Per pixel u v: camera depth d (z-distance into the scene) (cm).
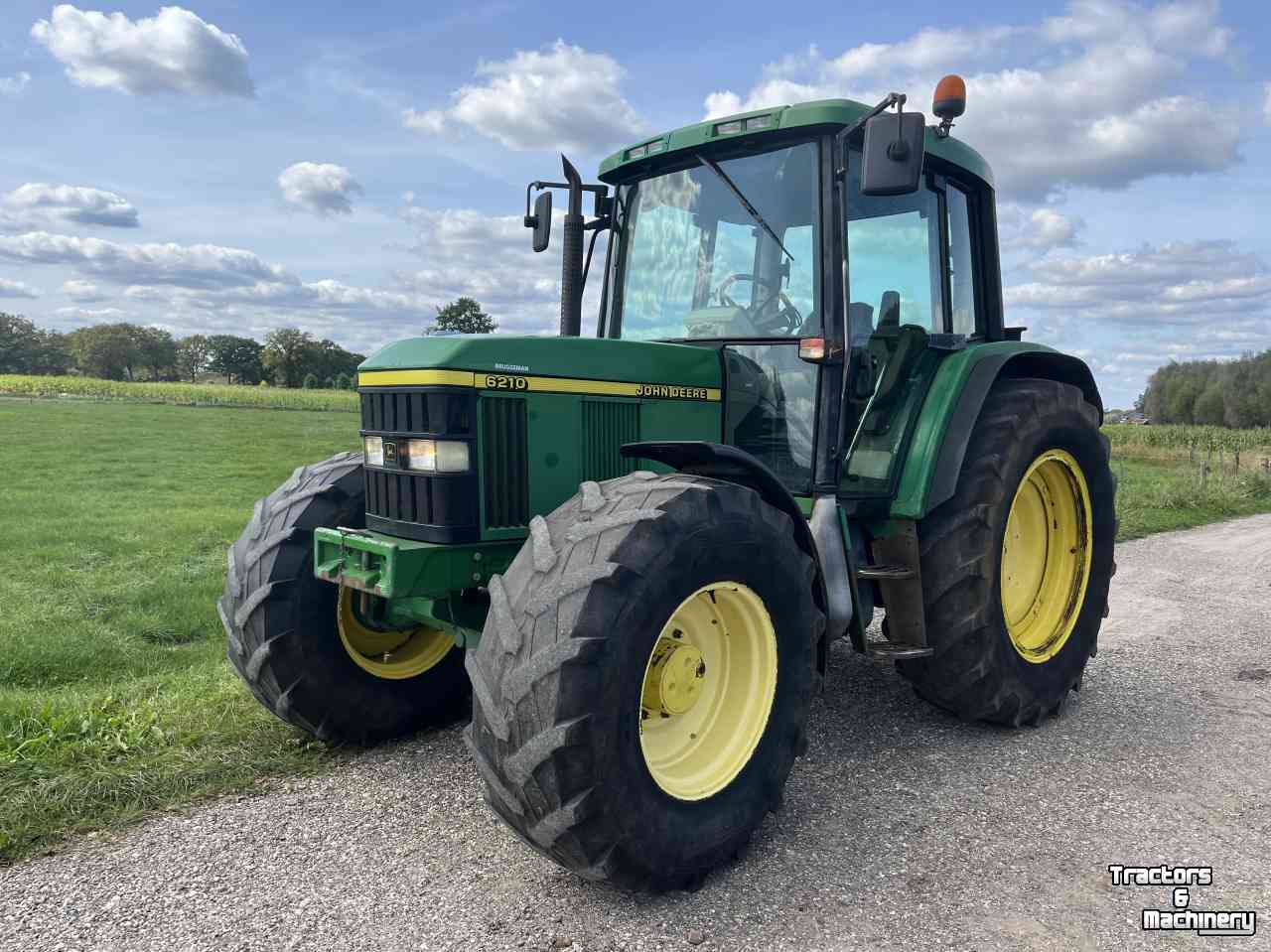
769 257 342
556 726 214
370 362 296
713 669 271
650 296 379
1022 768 326
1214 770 322
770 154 340
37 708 357
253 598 320
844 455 333
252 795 302
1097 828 278
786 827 281
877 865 257
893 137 284
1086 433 392
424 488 278
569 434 299
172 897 237
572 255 392
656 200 378
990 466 344
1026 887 243
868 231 351
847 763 333
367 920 227
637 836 227
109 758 320
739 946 217
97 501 1079
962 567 338
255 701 379
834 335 325
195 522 910
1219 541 891
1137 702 400
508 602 231
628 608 224
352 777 318
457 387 272
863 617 345
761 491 284
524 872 252
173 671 437
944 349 385
